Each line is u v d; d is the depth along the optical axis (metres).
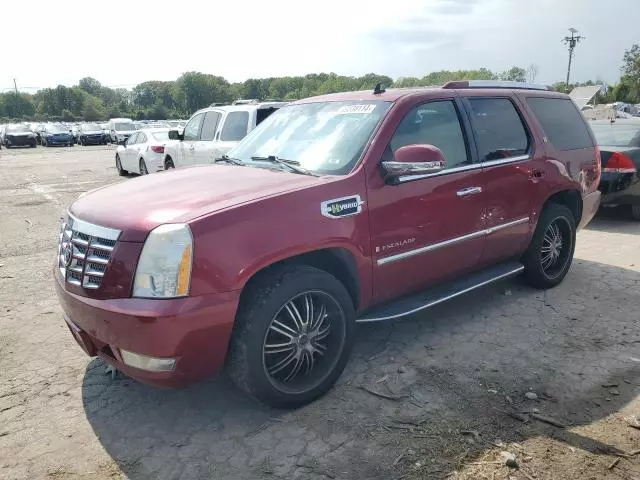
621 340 4.24
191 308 2.81
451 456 2.88
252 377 3.10
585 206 5.60
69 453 3.00
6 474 2.83
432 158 3.42
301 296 3.26
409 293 4.07
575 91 30.77
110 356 3.08
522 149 4.80
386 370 3.81
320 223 3.28
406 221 3.77
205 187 3.46
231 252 2.93
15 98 118.81
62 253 3.38
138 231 2.89
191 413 3.36
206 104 125.69
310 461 2.88
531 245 5.05
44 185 14.45
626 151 8.30
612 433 3.07
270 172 3.77
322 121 4.16
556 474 2.74
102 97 143.50
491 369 3.80
